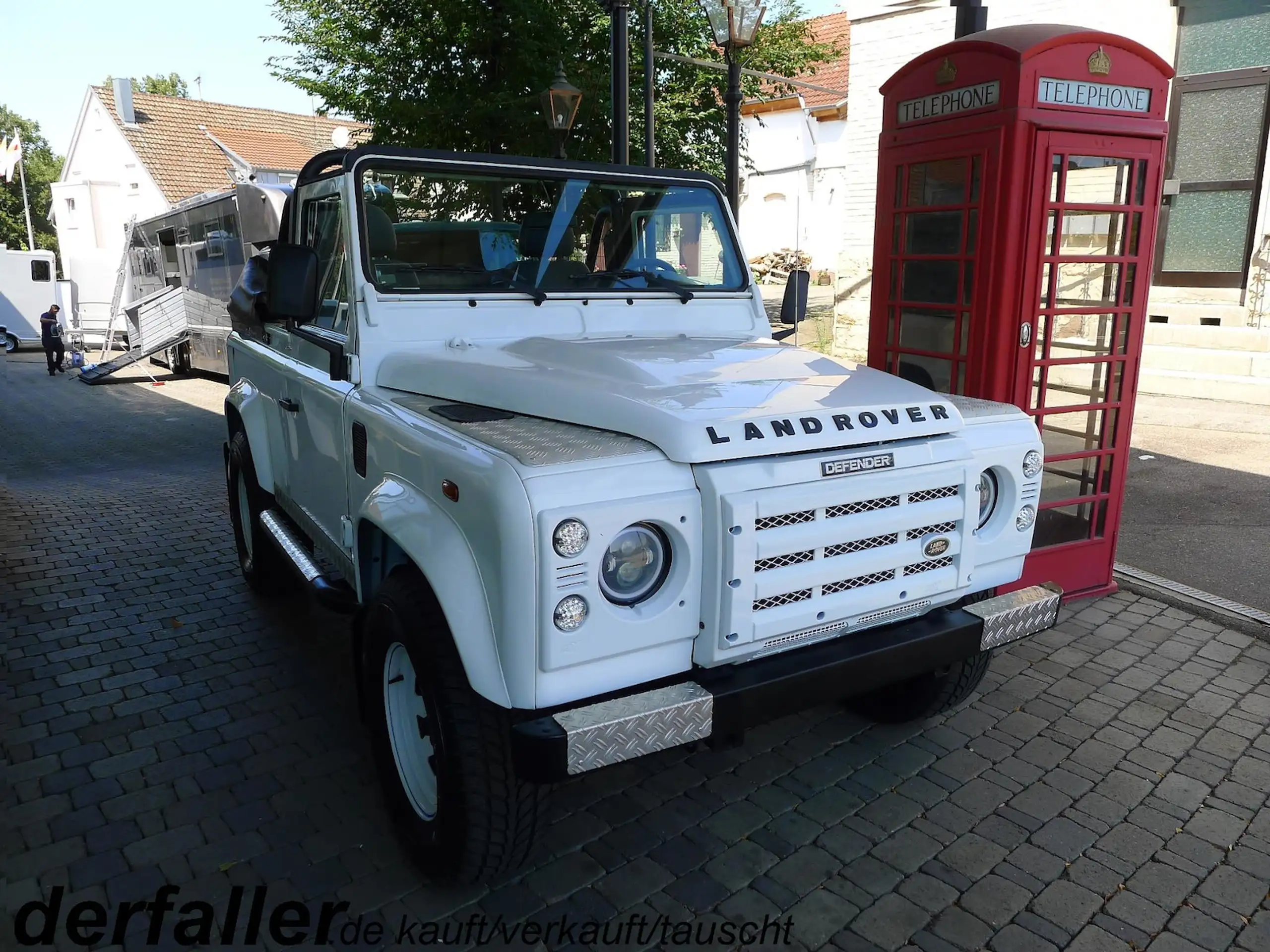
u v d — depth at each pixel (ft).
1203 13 34.01
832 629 8.51
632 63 37.58
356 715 12.53
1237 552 18.51
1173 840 9.87
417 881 9.20
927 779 11.03
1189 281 36.09
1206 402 32.04
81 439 36.94
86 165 106.42
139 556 19.48
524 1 34.06
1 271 88.17
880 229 16.25
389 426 9.11
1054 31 13.89
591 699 7.63
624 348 10.36
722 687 7.80
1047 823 10.16
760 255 77.36
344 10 38.17
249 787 10.83
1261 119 33.30
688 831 10.04
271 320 12.75
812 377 9.39
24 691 13.24
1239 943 8.42
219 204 49.67
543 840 9.88
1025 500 9.83
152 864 9.43
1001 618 9.43
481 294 11.34
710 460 7.50
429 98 35.99
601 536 7.06
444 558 7.56
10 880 9.18
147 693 13.17
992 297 14.17
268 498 15.58
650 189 12.78
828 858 9.58
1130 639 14.93
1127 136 14.33
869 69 37.32
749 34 24.68
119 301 73.31
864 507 8.27
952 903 8.92
